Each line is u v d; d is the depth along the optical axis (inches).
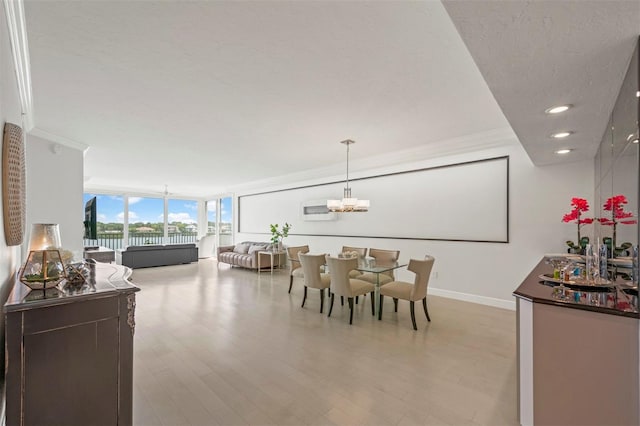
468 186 184.1
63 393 58.1
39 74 98.3
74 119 141.3
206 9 68.1
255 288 226.2
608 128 96.9
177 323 146.9
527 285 84.1
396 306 165.0
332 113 132.4
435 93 112.0
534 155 138.0
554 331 68.9
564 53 59.9
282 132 160.6
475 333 132.8
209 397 85.1
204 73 97.8
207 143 183.3
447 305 175.3
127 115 136.0
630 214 70.5
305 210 294.0
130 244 401.4
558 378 68.2
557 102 82.4
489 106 124.6
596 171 133.9
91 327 61.4
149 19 71.5
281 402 82.9
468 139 169.2
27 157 155.4
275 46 82.7
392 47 82.9
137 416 76.5
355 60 89.6
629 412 61.3
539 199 158.4
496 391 88.3
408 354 112.3
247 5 66.6
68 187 177.0
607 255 89.4
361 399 84.4
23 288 65.9
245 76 99.7
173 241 442.0
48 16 69.9
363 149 197.5
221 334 132.5
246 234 378.0
